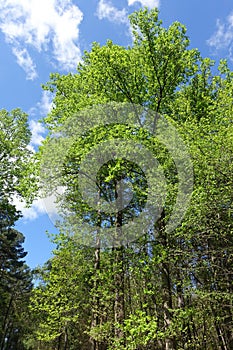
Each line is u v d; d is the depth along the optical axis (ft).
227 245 33.17
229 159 29.27
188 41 38.22
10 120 79.61
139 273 33.04
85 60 48.49
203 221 31.07
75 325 64.64
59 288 54.44
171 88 40.29
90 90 42.27
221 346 41.42
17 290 137.08
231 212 30.12
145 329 26.08
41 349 126.82
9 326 133.80
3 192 71.15
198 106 41.34
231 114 30.81
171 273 35.37
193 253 31.89
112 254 36.65
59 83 46.65
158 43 37.14
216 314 35.32
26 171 37.86
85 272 53.42
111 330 35.29
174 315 29.45
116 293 35.63
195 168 31.01
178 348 31.96
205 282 35.14
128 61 37.86
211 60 43.65
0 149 72.74
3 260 112.27
